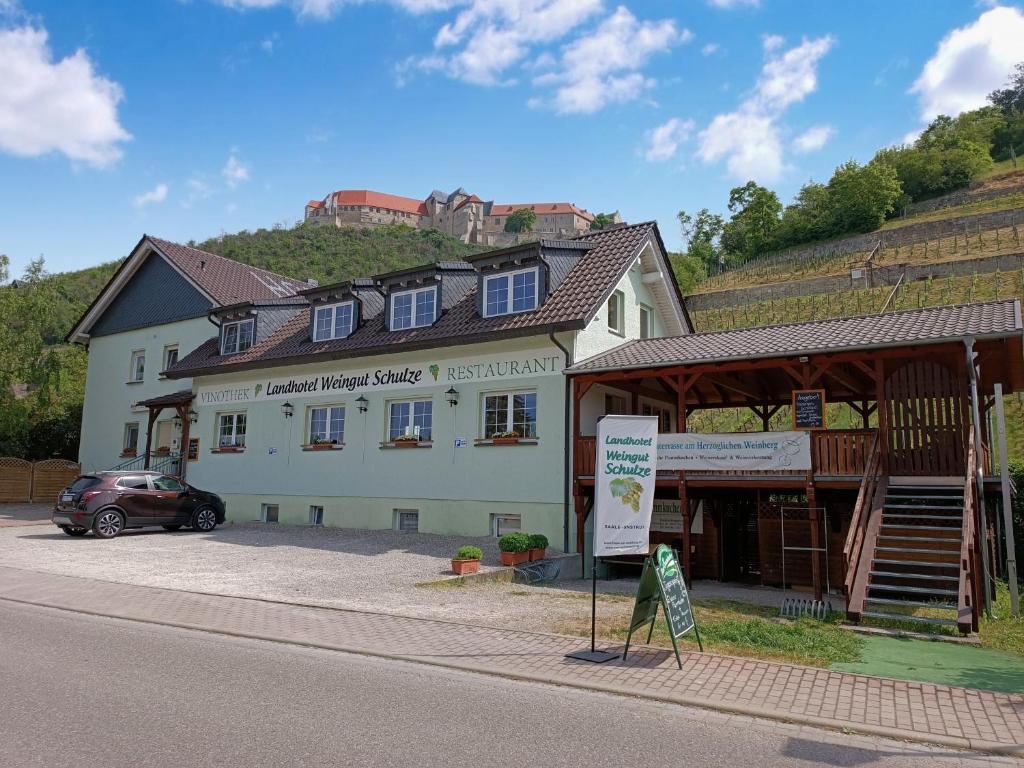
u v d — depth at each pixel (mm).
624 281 19859
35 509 26234
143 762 4621
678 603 7891
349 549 16078
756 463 14086
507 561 14023
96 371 30812
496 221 152875
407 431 19609
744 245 99562
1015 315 12992
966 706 6301
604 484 7953
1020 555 16969
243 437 23344
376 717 5645
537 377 17297
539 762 4809
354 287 21344
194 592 11117
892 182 84250
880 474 13125
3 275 32750
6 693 6031
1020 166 91000
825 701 6359
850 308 47500
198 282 27344
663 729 5586
